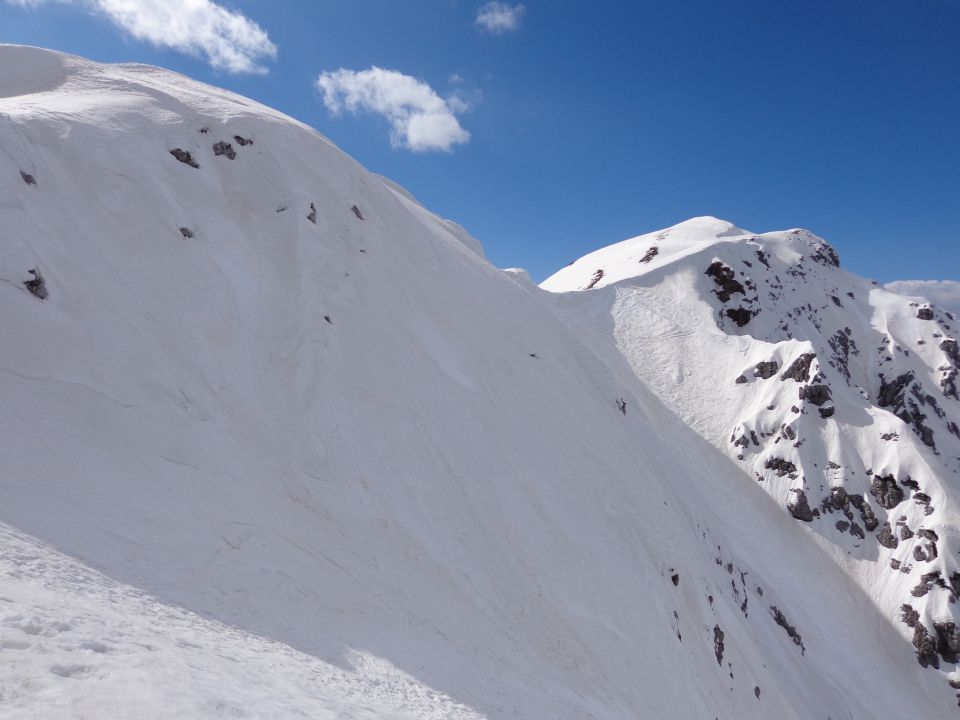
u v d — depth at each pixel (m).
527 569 21.92
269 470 16.98
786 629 48.69
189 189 24.19
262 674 7.71
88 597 7.66
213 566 11.45
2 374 12.84
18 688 4.59
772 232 136.12
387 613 13.81
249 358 20.27
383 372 24.08
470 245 62.62
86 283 16.59
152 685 5.59
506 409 30.31
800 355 77.12
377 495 19.31
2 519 8.89
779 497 69.81
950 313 122.69
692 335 87.81
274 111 35.50
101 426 13.54
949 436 102.31
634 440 44.12
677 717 21.92
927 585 61.88
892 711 49.69
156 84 30.05
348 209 30.23
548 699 14.87
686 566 32.09
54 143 19.95
